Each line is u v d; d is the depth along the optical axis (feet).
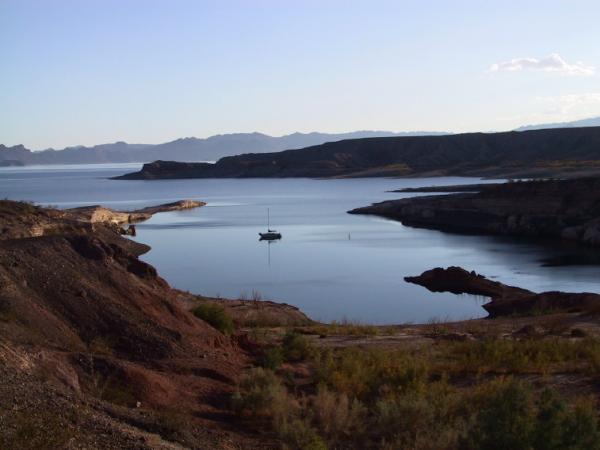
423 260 186.29
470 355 53.52
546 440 28.37
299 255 198.29
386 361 49.16
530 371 49.21
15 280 44.98
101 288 49.06
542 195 271.49
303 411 37.65
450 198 314.14
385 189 544.62
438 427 32.53
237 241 234.38
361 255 197.77
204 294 135.95
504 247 214.28
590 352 52.60
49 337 40.93
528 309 109.70
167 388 38.78
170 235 254.88
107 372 37.14
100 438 26.84
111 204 430.61
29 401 27.96
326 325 88.17
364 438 34.14
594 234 220.43
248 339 59.77
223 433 33.71
